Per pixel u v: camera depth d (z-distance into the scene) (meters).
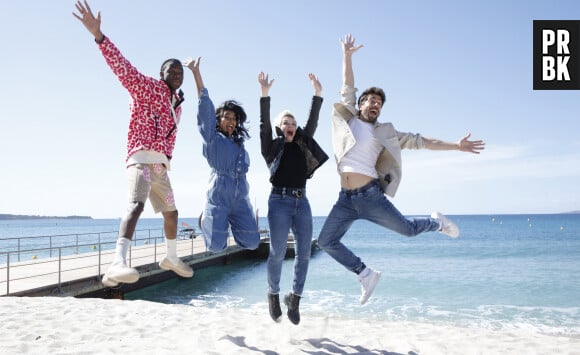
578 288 17.61
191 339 5.73
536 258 31.80
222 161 4.34
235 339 5.95
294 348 5.66
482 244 48.59
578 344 6.44
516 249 40.50
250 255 30.28
